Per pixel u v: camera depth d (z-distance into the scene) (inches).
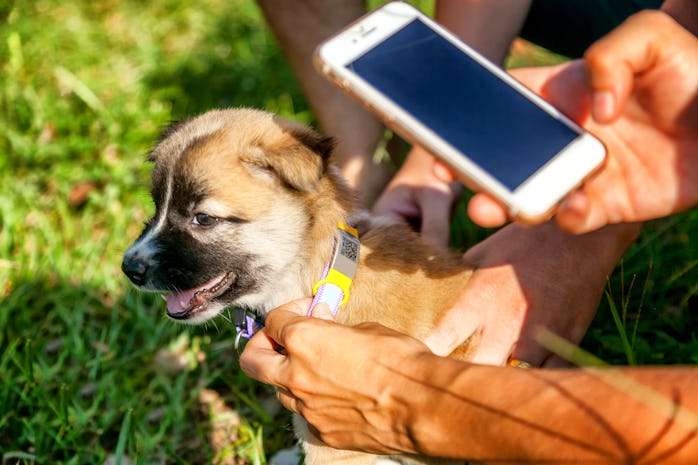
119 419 30.8
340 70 20.7
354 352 20.5
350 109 35.4
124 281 36.1
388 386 19.7
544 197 19.6
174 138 29.3
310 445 26.6
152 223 29.1
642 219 22.7
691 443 16.1
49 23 55.2
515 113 20.6
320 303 25.0
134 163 42.3
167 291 28.5
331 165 29.2
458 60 21.2
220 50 53.4
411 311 26.9
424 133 20.1
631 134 21.9
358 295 26.8
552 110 20.7
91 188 41.6
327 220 27.9
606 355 29.5
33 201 39.8
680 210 22.4
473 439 18.2
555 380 17.6
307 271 28.1
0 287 35.2
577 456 16.8
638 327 30.2
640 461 16.4
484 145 20.1
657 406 16.4
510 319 26.8
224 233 28.1
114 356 33.1
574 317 27.4
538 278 27.2
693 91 20.5
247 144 28.1
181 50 53.9
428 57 21.2
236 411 31.4
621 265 30.9
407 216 32.5
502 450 17.7
